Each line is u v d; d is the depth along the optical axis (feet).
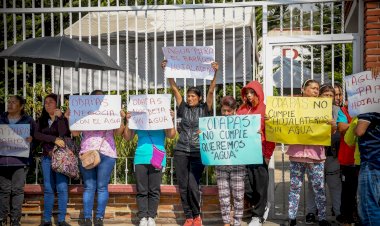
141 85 28.14
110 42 28.40
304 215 25.17
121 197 24.73
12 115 23.90
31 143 24.00
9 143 23.27
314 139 22.16
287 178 37.45
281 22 25.48
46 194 23.67
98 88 28.22
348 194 22.50
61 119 23.66
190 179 23.15
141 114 23.17
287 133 22.34
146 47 25.79
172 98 27.96
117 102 23.27
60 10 26.25
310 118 22.17
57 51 21.38
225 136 22.24
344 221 22.70
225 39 27.45
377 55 23.41
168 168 25.59
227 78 27.27
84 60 21.31
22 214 25.07
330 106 22.06
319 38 24.75
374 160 17.54
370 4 23.50
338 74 42.04
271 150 22.98
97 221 23.15
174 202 24.47
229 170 22.59
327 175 23.32
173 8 25.48
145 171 23.45
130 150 25.76
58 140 23.20
